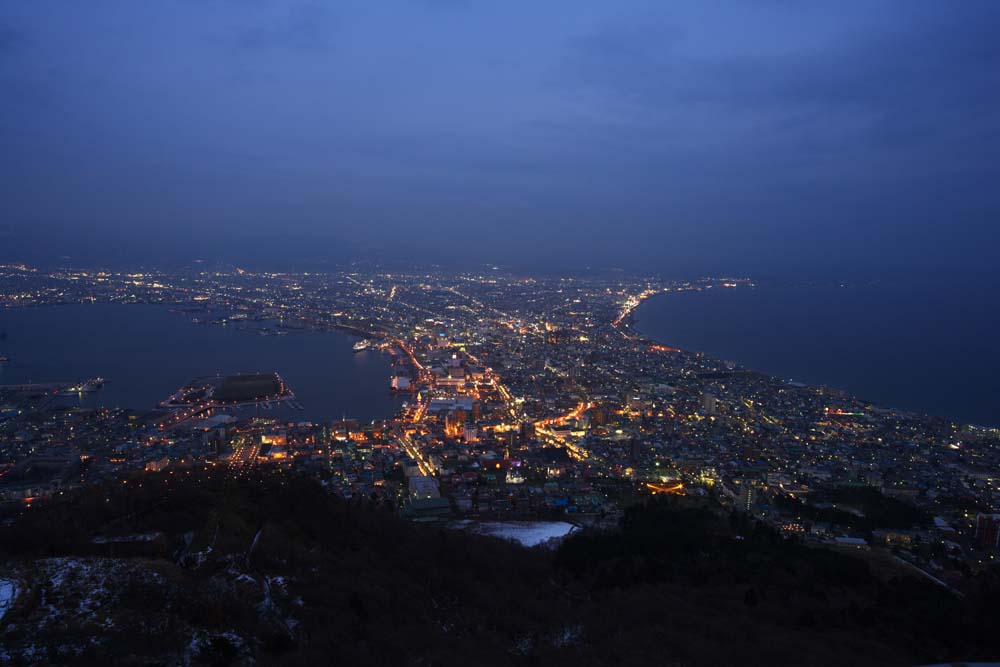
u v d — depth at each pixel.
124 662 21.72
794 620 38.44
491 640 31.66
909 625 38.25
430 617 32.91
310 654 24.80
